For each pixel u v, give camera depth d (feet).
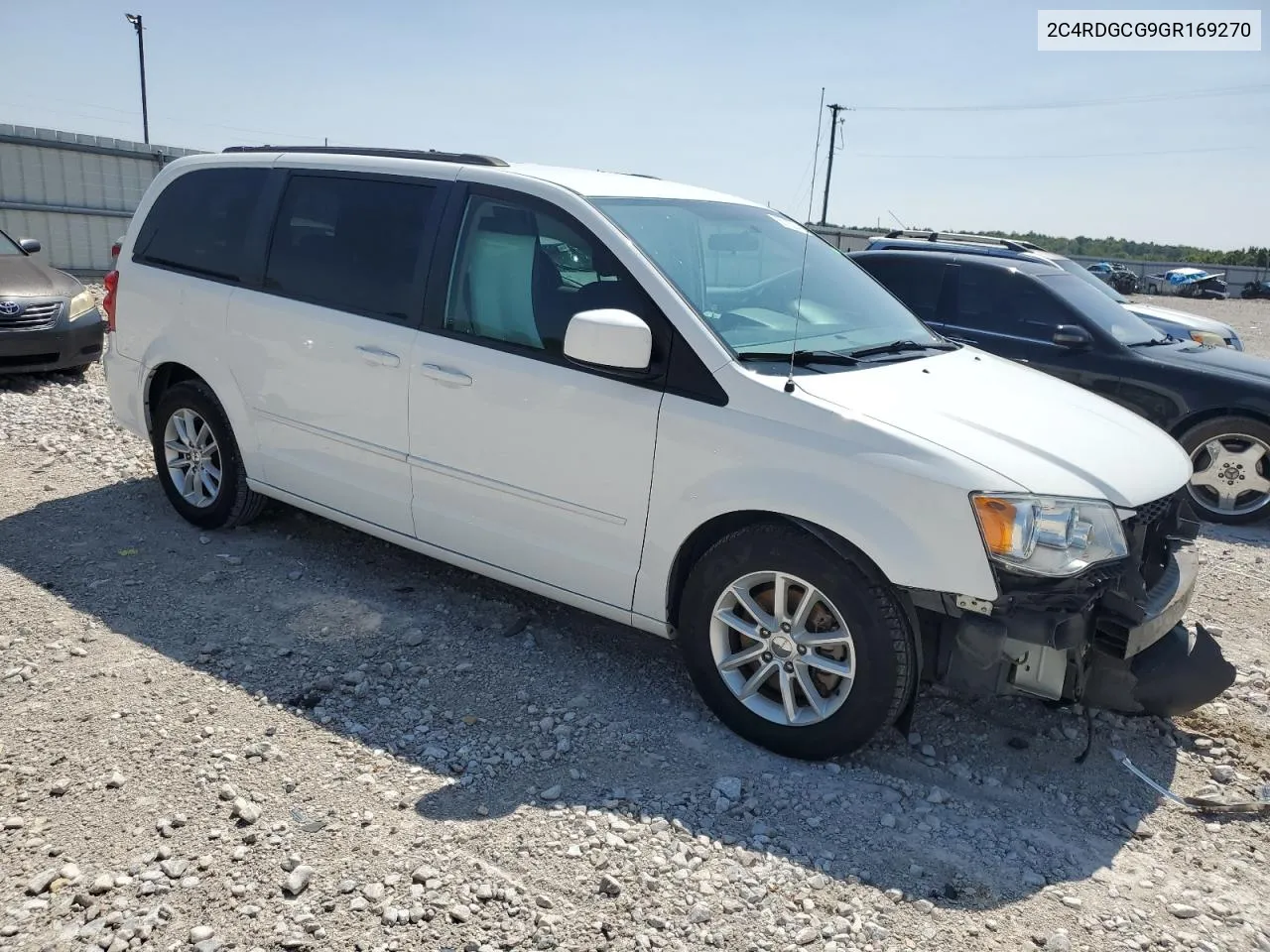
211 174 16.94
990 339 24.62
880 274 26.53
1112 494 10.62
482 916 8.57
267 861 9.09
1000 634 10.11
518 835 9.71
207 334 16.31
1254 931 9.08
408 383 13.75
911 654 10.68
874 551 10.33
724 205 14.83
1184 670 11.32
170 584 15.06
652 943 8.40
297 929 8.25
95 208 57.93
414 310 13.83
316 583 15.47
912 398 11.52
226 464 16.57
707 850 9.67
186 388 16.89
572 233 12.59
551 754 11.22
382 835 9.57
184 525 17.61
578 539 12.55
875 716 10.76
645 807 10.30
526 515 12.95
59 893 8.55
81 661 12.55
